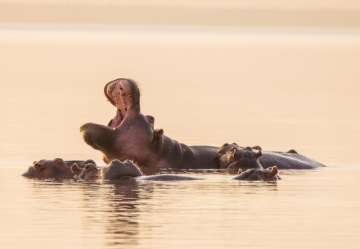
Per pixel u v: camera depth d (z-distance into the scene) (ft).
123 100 282.56
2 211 224.94
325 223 215.10
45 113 454.40
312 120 440.86
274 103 527.40
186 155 288.30
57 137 363.35
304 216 222.07
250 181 266.36
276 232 207.41
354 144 355.36
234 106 504.02
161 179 265.34
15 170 282.77
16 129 387.14
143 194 245.04
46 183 260.42
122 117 286.66
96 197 240.73
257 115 460.55
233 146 289.74
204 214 223.10
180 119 431.43
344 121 437.99
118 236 202.69
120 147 281.95
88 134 280.10
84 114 451.12
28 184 258.98
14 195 243.19
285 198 242.58
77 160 298.97
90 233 204.95
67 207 229.25
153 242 198.49
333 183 264.72
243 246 196.44
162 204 233.35
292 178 272.51
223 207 230.48
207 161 289.33
